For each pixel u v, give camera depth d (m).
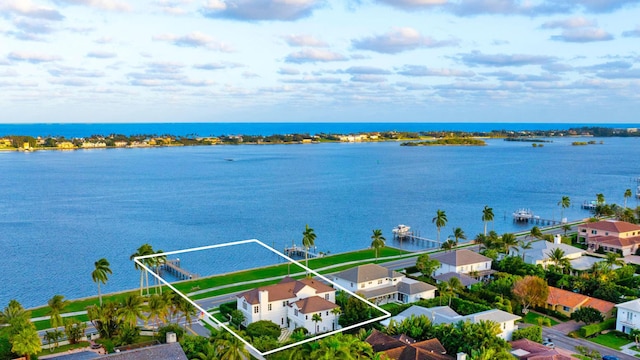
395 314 88.50
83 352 70.75
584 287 101.56
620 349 78.12
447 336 73.00
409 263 130.25
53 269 137.00
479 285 102.44
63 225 191.62
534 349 71.31
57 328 84.12
